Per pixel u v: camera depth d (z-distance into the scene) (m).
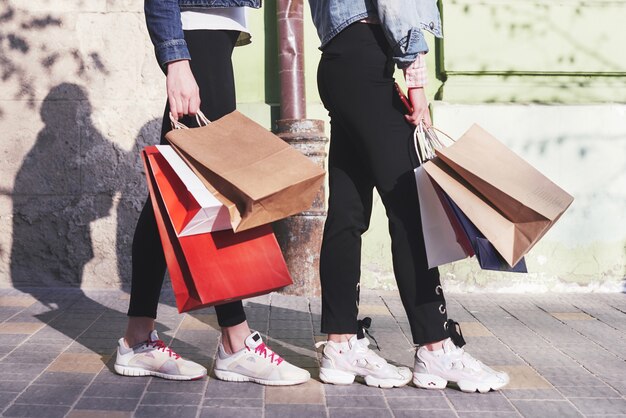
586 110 4.95
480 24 5.00
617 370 3.04
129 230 4.81
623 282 4.99
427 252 2.49
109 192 4.80
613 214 4.97
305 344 3.38
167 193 2.34
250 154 2.32
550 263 4.96
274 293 4.65
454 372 2.65
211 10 2.70
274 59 5.06
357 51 2.60
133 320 2.78
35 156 4.79
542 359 3.21
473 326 3.89
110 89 4.80
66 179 4.79
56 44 4.79
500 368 3.04
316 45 5.04
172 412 2.39
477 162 2.34
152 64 4.82
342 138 2.78
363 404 2.50
